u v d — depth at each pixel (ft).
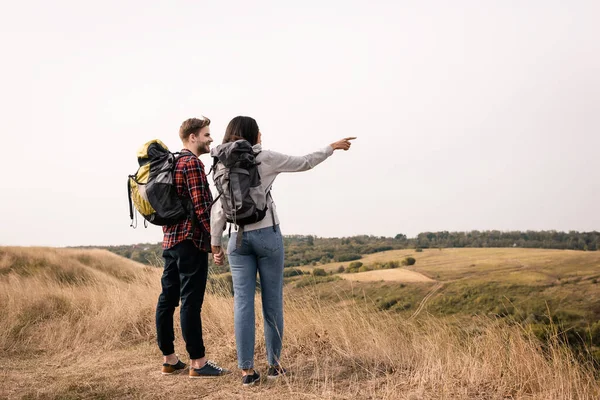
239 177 9.81
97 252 84.17
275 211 10.56
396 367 11.38
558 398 8.90
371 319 13.56
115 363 13.74
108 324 18.58
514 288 149.59
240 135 10.36
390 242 311.27
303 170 10.47
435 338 11.93
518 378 9.96
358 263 170.71
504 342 10.91
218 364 12.76
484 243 349.00
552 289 152.05
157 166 11.30
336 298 14.82
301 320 14.46
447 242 339.57
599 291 138.31
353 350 12.48
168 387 10.84
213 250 10.58
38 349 16.55
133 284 24.18
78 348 16.58
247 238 10.26
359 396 9.63
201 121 11.80
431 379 10.13
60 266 68.59
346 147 11.00
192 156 11.32
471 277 192.85
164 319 11.90
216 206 10.41
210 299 18.25
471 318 11.96
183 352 14.78
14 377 12.20
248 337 10.56
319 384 10.42
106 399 10.21
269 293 10.71
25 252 73.05
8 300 23.34
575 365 9.45
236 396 9.89
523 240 365.20
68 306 22.36
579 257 242.99
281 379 10.80
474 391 9.61
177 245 11.23
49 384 11.47
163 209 11.06
